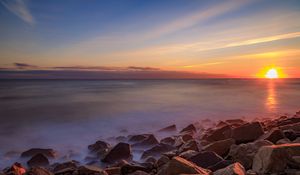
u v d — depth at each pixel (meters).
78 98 48.81
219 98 44.84
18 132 19.31
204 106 33.69
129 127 20.62
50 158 12.42
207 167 6.99
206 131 15.70
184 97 48.06
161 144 12.22
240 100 40.78
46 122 23.33
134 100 43.22
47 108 33.91
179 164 6.03
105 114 27.67
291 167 5.24
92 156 12.51
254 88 81.25
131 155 11.44
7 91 73.56
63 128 20.56
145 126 20.98
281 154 5.29
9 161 12.30
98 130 19.61
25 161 12.20
